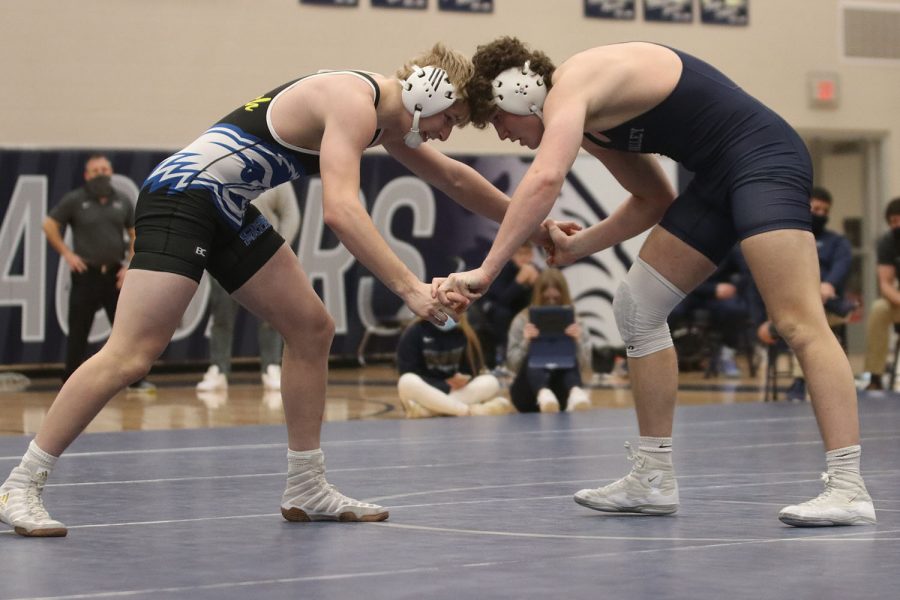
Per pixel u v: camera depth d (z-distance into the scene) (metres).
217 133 5.52
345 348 19.38
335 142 5.36
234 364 20.64
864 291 26.08
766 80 24.56
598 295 20.02
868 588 4.06
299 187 19.06
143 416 13.05
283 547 5.04
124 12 20.58
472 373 13.49
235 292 5.65
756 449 9.05
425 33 22.34
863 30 25.17
